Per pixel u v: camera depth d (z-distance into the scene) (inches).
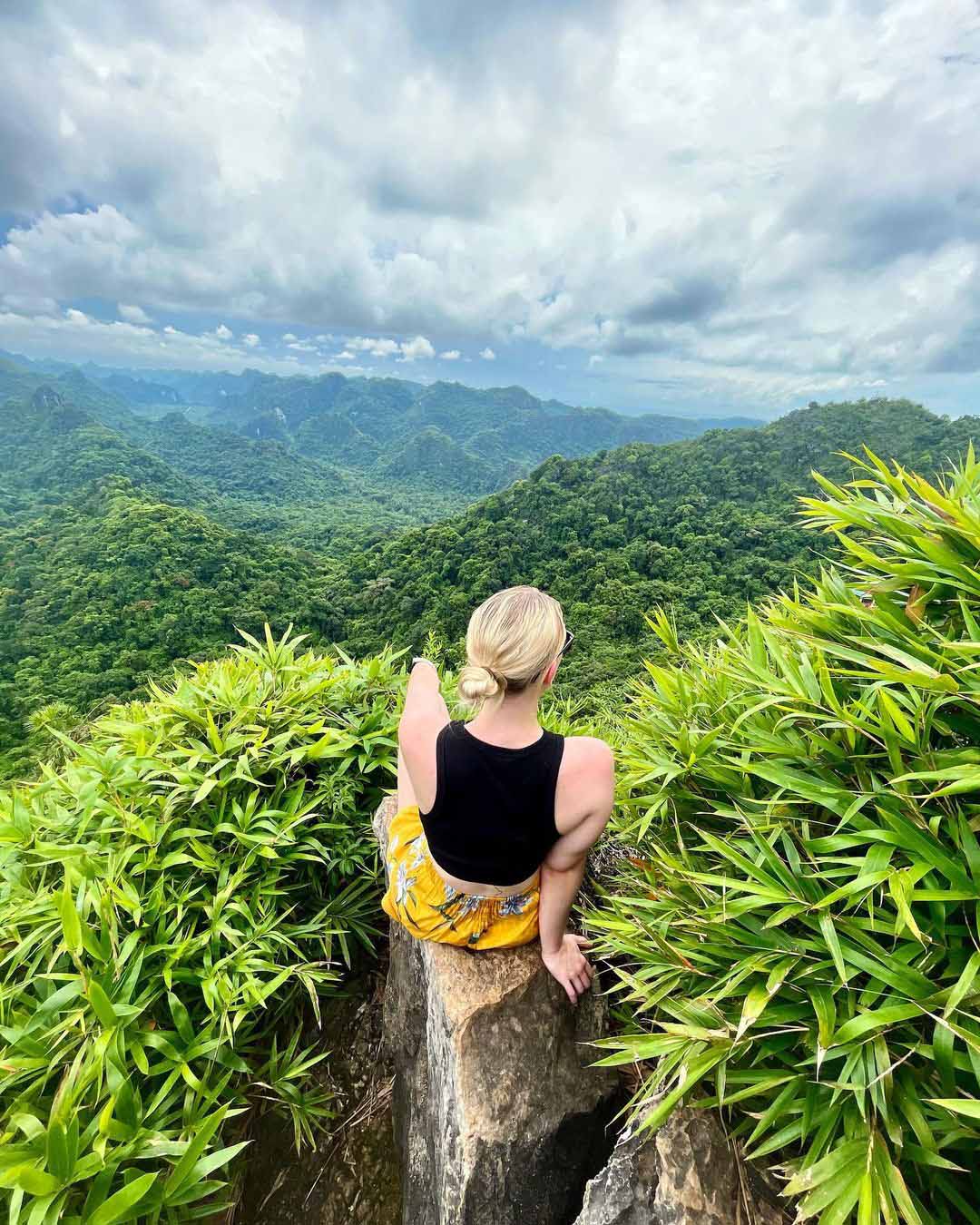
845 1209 36.7
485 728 52.9
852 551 61.1
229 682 102.8
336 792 96.9
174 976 69.9
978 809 45.5
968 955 41.8
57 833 81.7
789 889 48.8
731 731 62.5
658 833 72.1
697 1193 46.5
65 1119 51.5
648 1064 63.7
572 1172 59.6
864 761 52.9
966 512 51.7
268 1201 74.4
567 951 64.9
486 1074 58.8
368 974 97.7
